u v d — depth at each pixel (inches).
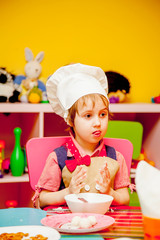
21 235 28.0
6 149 99.0
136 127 86.0
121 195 45.4
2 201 100.3
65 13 100.6
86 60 102.4
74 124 46.8
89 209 34.0
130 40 105.3
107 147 52.2
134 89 105.7
